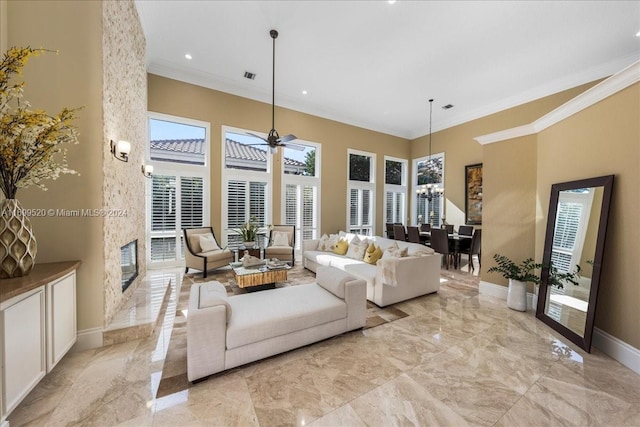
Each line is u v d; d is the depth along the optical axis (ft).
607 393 5.70
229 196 18.13
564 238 8.87
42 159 5.79
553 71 15.56
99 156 7.60
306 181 21.47
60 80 7.22
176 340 7.84
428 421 4.89
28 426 4.72
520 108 18.98
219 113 17.65
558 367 6.64
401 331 8.64
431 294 12.58
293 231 19.15
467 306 10.98
